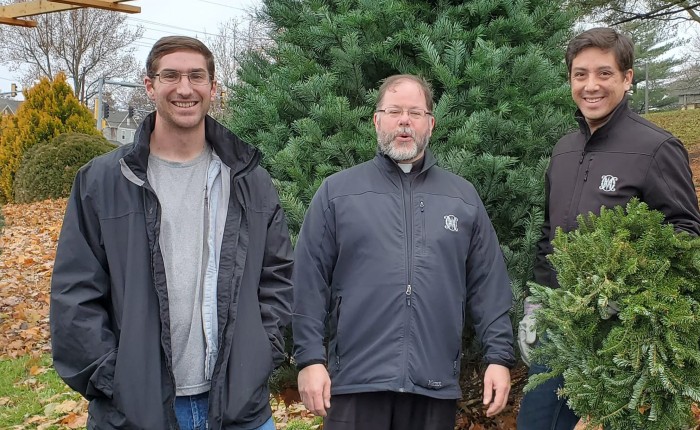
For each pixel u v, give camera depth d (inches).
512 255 123.4
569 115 129.1
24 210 542.3
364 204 108.2
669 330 88.4
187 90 92.4
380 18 124.3
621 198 107.6
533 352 102.3
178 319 92.4
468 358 127.5
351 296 106.4
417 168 110.7
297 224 123.8
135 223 90.7
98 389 87.2
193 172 96.8
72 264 89.5
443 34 124.4
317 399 103.2
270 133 131.0
